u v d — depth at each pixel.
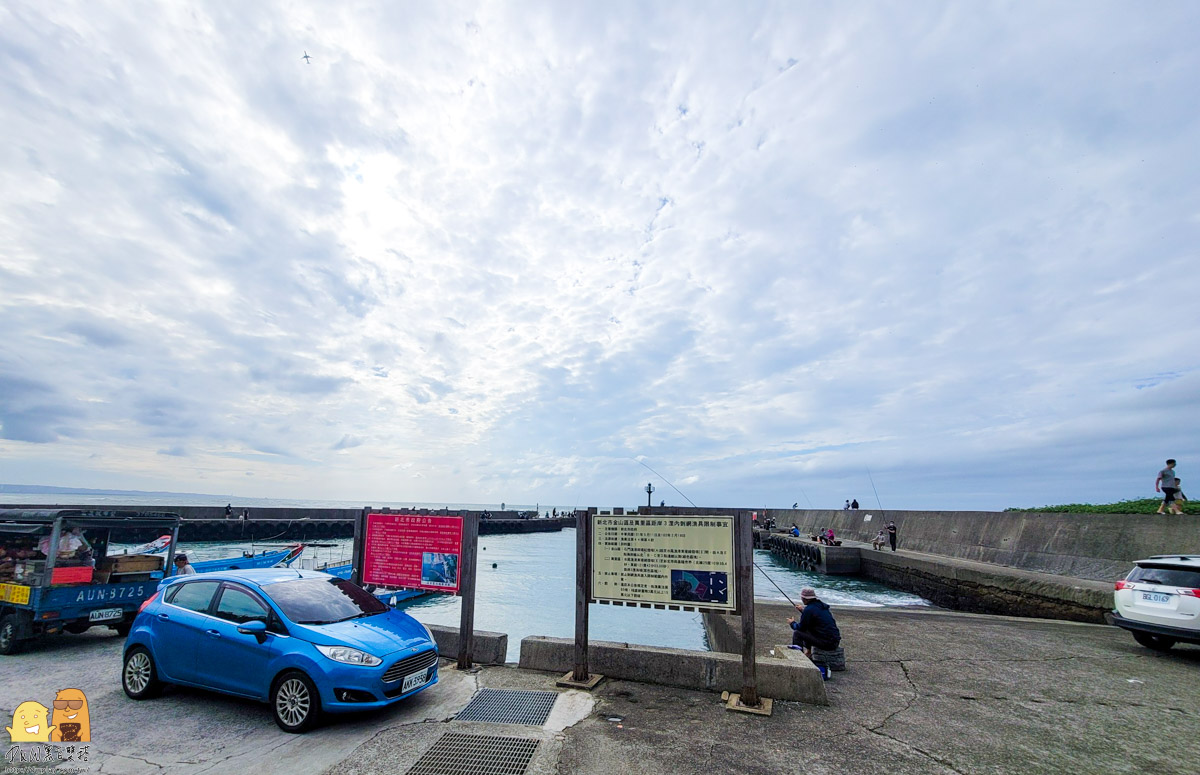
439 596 22.39
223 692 5.59
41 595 7.71
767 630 9.89
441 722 5.32
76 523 8.18
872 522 33.38
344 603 6.25
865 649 8.34
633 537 6.24
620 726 5.21
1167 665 7.55
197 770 4.44
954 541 23.48
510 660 13.34
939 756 4.67
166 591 6.35
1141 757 4.68
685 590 5.96
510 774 4.32
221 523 42.00
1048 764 4.54
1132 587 8.35
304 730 5.12
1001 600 15.84
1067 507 20.11
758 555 48.53
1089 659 7.84
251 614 5.78
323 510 50.34
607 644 6.84
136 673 6.10
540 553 43.19
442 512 7.39
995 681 6.76
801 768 4.43
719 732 5.10
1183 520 13.05
